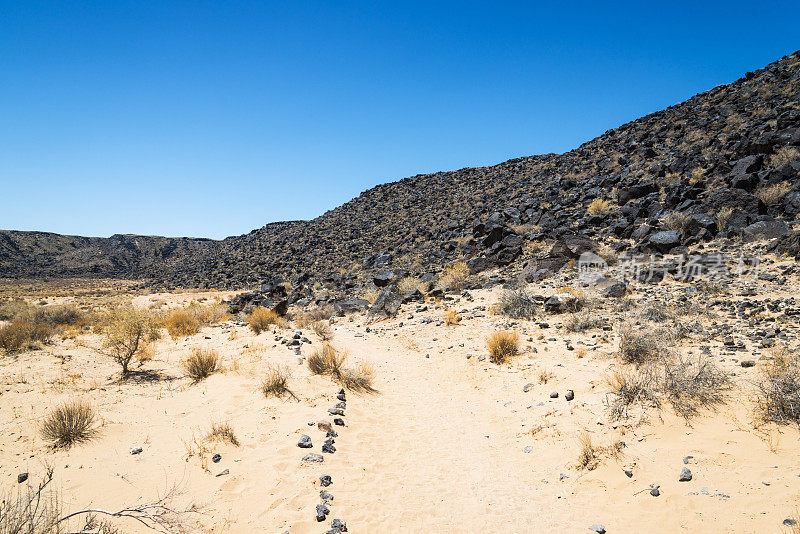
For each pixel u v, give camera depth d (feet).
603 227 78.84
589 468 17.24
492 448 21.18
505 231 96.58
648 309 37.76
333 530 13.64
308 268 160.86
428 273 88.28
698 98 147.33
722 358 24.49
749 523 12.48
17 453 17.95
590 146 169.99
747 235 52.80
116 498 14.70
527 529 14.49
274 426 21.75
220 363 33.32
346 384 29.81
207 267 252.62
